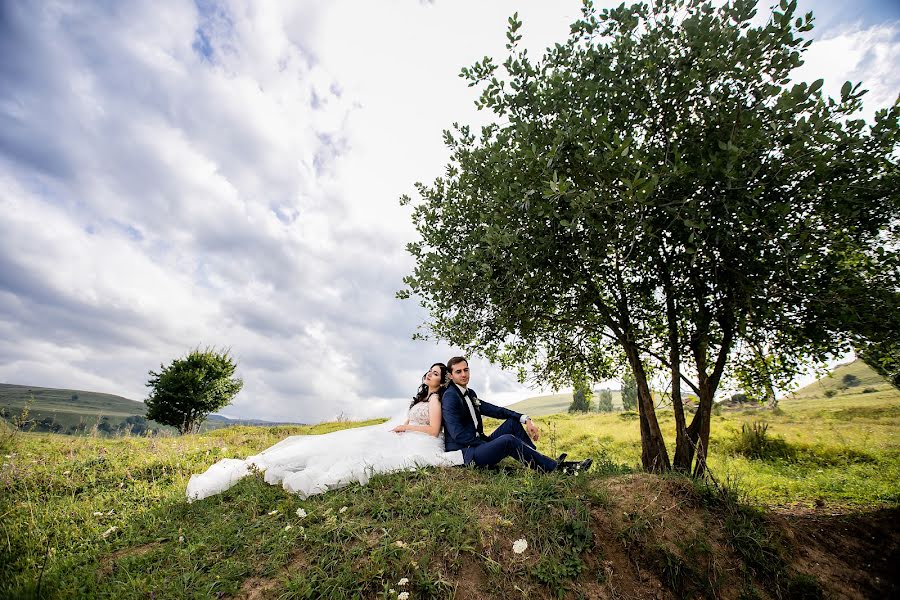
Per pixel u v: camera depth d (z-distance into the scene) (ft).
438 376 19.90
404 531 12.33
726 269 16.63
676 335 20.49
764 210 15.87
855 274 16.52
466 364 19.95
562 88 18.43
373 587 10.74
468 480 16.16
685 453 19.36
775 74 14.88
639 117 17.81
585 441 48.55
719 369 19.81
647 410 21.21
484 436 19.62
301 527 13.07
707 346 21.35
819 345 17.40
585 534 12.60
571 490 14.60
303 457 17.66
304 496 15.98
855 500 23.18
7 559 13.21
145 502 19.36
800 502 23.93
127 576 12.03
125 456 28.99
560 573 11.40
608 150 15.75
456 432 18.51
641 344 23.39
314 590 10.60
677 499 14.32
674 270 19.19
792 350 19.22
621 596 11.36
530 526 12.83
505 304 19.94
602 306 21.01
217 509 16.29
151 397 90.02
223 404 97.91
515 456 17.81
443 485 15.34
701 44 15.83
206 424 93.30
